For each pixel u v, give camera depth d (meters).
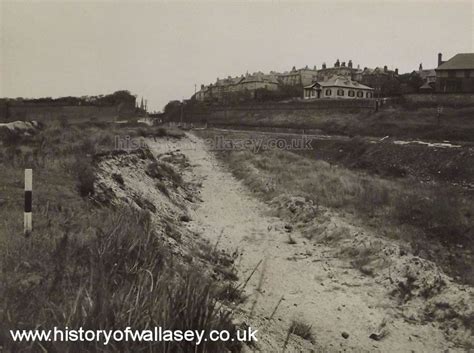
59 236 7.67
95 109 48.12
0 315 4.78
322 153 42.16
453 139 39.81
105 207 11.36
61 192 11.26
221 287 9.13
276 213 19.25
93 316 4.83
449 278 12.01
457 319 10.00
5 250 6.70
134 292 5.56
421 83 86.62
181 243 12.37
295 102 69.06
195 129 62.66
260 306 9.48
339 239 15.06
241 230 16.70
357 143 40.56
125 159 19.89
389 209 18.36
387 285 11.66
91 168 14.42
